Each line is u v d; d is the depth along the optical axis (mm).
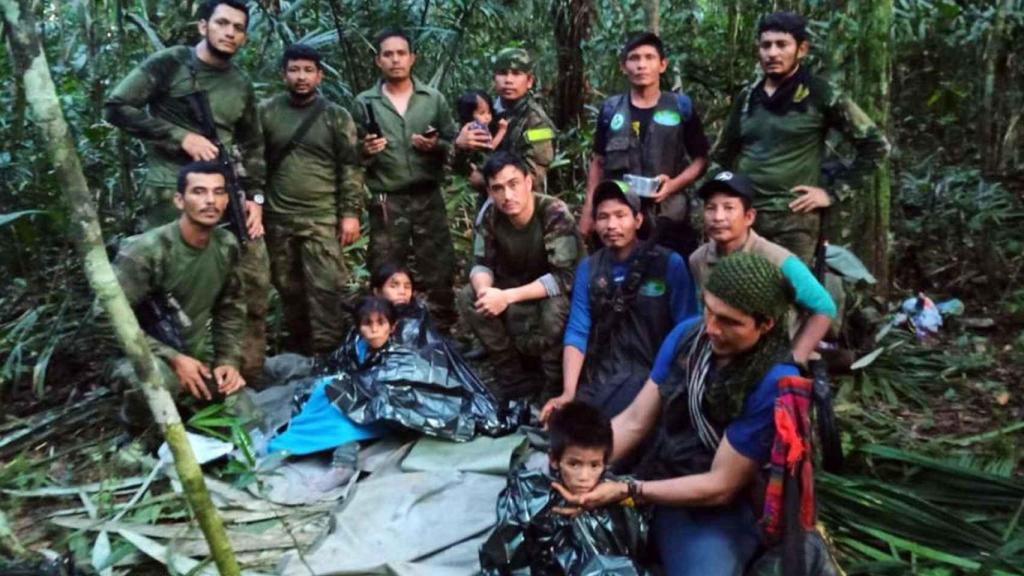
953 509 3113
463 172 4566
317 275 4520
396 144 4598
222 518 3176
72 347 4715
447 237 4816
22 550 2865
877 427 3824
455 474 3299
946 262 5691
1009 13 6418
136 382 3600
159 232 3666
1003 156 6926
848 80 4855
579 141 6188
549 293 3820
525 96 4492
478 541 2957
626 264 3486
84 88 5363
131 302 3619
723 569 2430
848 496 3047
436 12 6664
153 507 3250
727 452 2381
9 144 5062
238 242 4086
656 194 3910
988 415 3957
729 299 2232
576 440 2463
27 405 4324
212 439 3607
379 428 3631
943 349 4641
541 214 3875
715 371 2406
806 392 2234
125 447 3709
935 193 6070
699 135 4152
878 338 4551
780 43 3705
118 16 5102
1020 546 2703
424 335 3830
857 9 4762
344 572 2785
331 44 6336
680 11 6570
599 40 6418
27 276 5102
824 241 3912
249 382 4340
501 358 4156
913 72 7488
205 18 4047
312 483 3412
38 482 3490
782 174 3818
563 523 2580
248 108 4246
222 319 3926
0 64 4887
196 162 3635
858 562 2809
